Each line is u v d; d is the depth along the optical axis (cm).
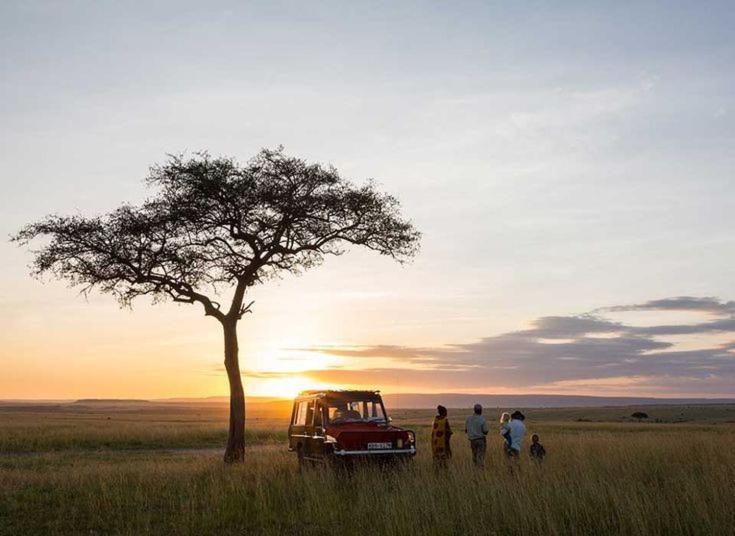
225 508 1210
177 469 1816
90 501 1287
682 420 9831
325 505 1206
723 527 917
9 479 1638
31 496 1380
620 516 991
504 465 1546
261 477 1569
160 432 4069
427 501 1131
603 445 2130
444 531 988
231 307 2383
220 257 2367
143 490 1416
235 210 2308
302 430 1828
